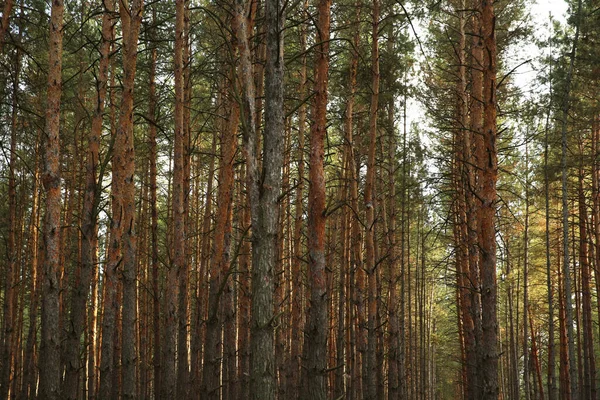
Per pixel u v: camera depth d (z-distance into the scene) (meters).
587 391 21.33
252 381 5.52
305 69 16.02
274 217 5.68
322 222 8.81
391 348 14.59
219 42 13.77
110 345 9.33
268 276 5.59
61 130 17.16
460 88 16.28
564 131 14.73
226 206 10.67
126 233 9.23
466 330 17.44
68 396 8.70
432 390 39.81
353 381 17.23
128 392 8.88
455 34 16.69
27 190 18.80
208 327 10.48
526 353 24.58
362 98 16.23
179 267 10.33
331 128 22.91
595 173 19.91
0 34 10.05
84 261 9.20
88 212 9.36
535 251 25.72
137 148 18.25
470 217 14.90
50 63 8.30
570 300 14.27
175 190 10.42
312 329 8.42
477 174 14.42
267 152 5.75
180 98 10.60
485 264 9.59
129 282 9.14
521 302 33.38
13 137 14.84
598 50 14.29
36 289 18.06
